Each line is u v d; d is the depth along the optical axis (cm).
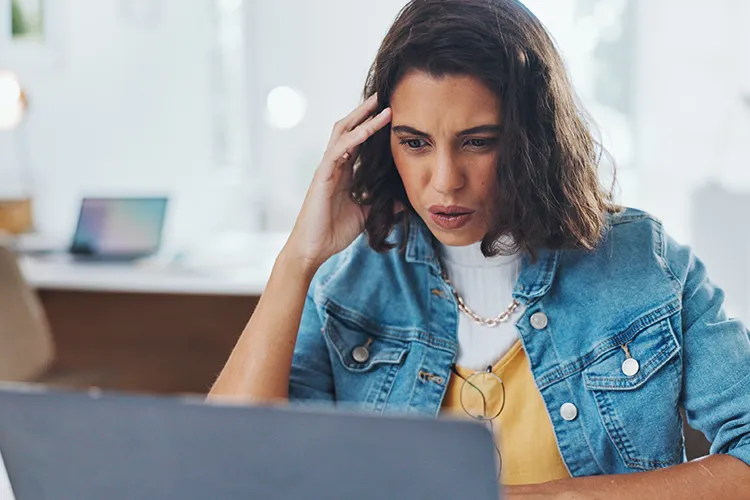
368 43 566
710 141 515
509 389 105
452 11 90
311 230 104
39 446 58
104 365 304
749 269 429
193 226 509
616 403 101
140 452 56
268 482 55
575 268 105
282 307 103
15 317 234
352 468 53
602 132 105
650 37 533
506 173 91
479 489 51
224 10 550
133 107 488
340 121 100
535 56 91
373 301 111
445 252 108
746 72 499
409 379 107
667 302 101
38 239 350
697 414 102
